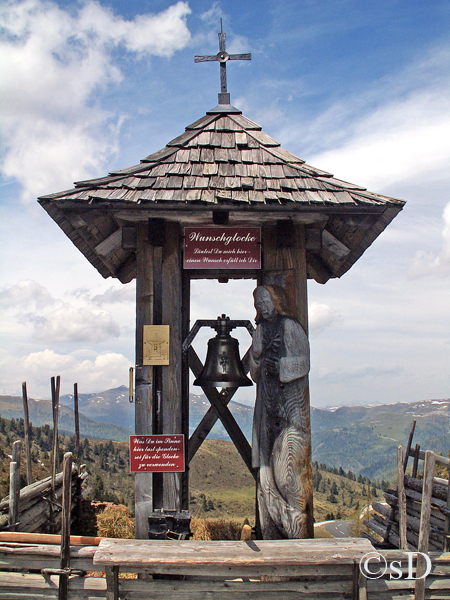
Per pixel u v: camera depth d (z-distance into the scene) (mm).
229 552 4859
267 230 6047
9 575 5012
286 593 4902
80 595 4930
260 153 6438
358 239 6840
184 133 6793
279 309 5812
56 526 9625
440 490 6945
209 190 5719
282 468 5496
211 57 7293
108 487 87812
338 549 4961
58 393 9984
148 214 5676
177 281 5906
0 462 45312
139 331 5785
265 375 5785
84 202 5473
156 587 4887
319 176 6168
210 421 7727
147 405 5652
